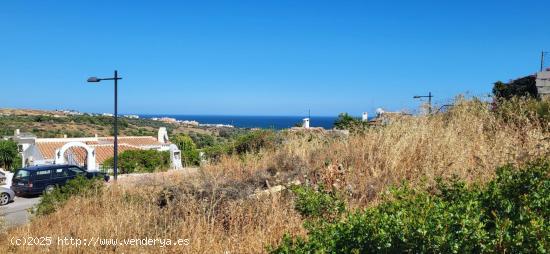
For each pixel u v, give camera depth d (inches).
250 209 260.5
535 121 315.0
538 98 458.3
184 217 281.4
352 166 294.2
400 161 275.3
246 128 561.0
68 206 376.8
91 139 1628.9
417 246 115.7
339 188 260.7
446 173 235.0
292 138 450.0
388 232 121.3
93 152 1242.6
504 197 149.0
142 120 3703.3
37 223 356.8
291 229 217.8
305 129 510.9
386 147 307.1
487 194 150.4
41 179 855.1
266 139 493.0
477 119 352.2
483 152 247.0
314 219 197.8
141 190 346.3
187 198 294.4
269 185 304.7
